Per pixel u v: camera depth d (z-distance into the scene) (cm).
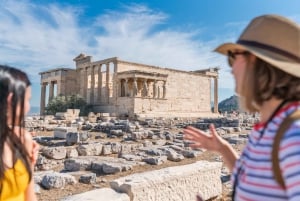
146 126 3525
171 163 1375
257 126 179
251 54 181
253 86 175
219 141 258
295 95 162
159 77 6109
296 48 165
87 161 1237
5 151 240
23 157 250
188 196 728
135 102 5544
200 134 267
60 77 6619
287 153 145
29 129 2872
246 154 179
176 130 3155
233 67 193
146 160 1353
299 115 152
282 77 165
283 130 152
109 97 6212
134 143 2039
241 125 3450
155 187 645
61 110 5962
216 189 828
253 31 178
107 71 6178
